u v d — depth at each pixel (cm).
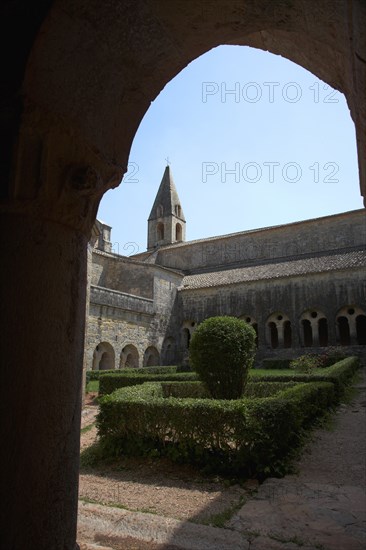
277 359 2347
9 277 210
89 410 1127
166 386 1156
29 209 217
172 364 2841
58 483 216
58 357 223
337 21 205
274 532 382
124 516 421
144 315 2625
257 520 411
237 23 256
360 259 2498
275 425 580
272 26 259
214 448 589
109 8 222
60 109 228
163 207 4703
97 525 401
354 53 197
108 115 263
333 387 1098
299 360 1770
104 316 2286
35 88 215
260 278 2703
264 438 557
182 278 3169
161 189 4834
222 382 927
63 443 221
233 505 457
